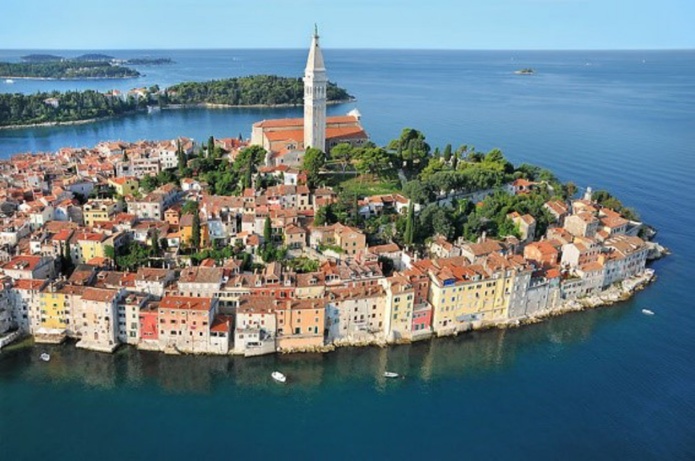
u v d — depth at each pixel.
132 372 166.38
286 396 160.25
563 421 154.62
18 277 186.75
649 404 161.75
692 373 175.50
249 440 144.62
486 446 145.25
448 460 140.50
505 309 199.50
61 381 162.00
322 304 177.25
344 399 160.25
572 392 165.88
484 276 193.88
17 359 170.12
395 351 181.25
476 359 179.75
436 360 178.25
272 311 174.50
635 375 173.88
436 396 162.75
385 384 166.75
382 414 155.38
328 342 182.00
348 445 144.25
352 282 192.00
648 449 145.25
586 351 185.25
